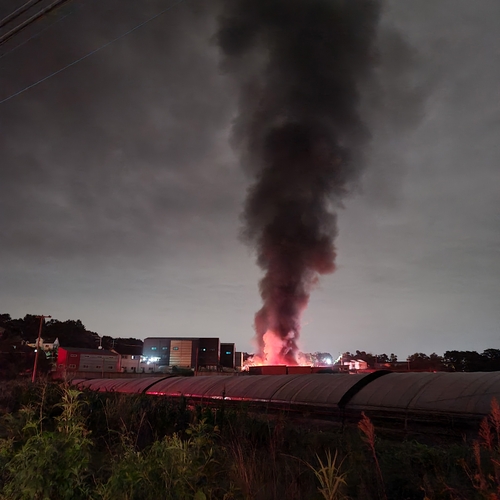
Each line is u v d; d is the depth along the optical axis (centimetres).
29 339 8238
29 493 366
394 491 462
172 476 387
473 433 980
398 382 1297
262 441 770
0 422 755
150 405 942
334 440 714
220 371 6394
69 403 535
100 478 444
